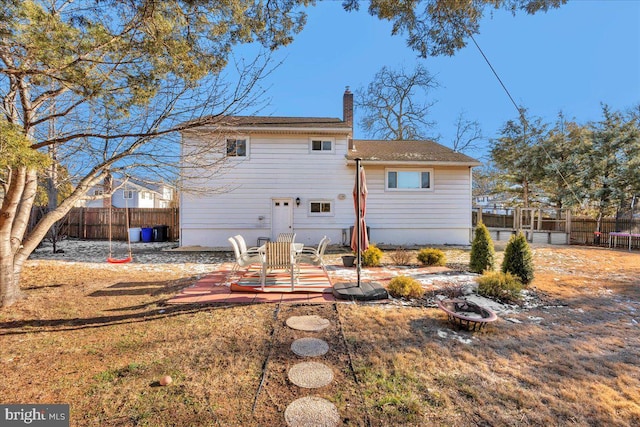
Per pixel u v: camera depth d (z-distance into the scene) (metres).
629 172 12.58
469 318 3.60
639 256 10.16
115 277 6.67
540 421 2.18
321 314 4.35
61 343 3.40
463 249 11.44
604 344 3.46
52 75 3.04
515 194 20.12
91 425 2.12
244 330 3.77
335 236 12.13
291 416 2.23
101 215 15.09
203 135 5.68
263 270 5.64
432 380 2.70
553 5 4.78
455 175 12.56
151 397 2.44
